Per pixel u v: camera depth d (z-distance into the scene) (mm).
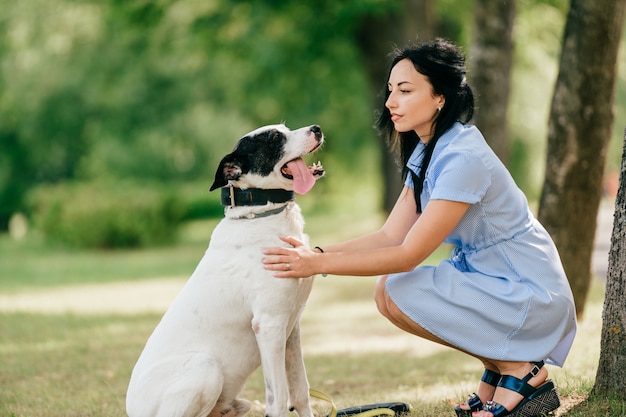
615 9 6492
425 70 3777
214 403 3658
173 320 3746
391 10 17250
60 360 7312
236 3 17938
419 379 5867
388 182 20438
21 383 6270
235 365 3758
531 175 26906
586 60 6648
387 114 4109
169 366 3621
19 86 23688
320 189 32656
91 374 6602
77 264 18422
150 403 3611
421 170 3883
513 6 10867
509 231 3750
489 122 11039
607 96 6750
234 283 3711
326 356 7414
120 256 20250
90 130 25141
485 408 3740
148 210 22062
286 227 3848
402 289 3795
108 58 22766
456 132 3826
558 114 6883
